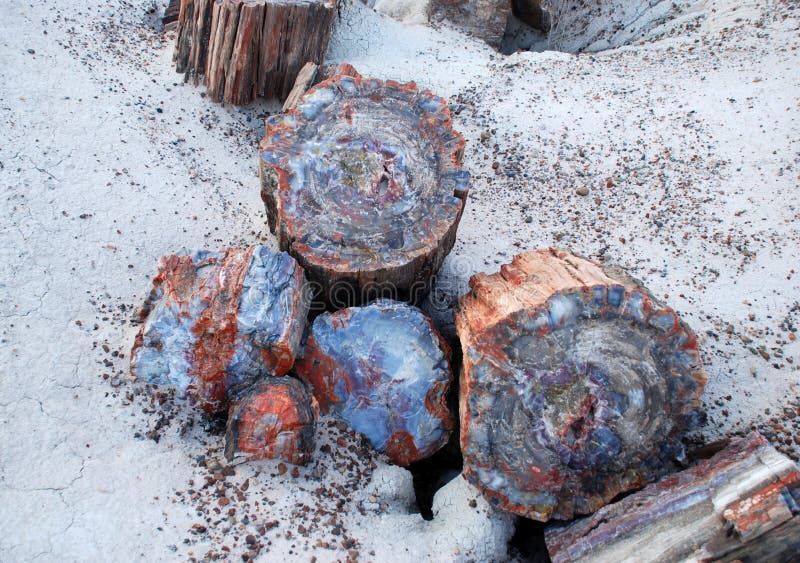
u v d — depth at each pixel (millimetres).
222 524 1446
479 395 1488
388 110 1838
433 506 1642
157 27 2762
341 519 1515
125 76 2350
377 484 1601
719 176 2246
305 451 1551
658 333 1497
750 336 1829
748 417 1690
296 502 1513
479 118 2572
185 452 1548
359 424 1666
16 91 2074
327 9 2352
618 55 3113
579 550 1449
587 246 2094
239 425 1520
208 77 2377
